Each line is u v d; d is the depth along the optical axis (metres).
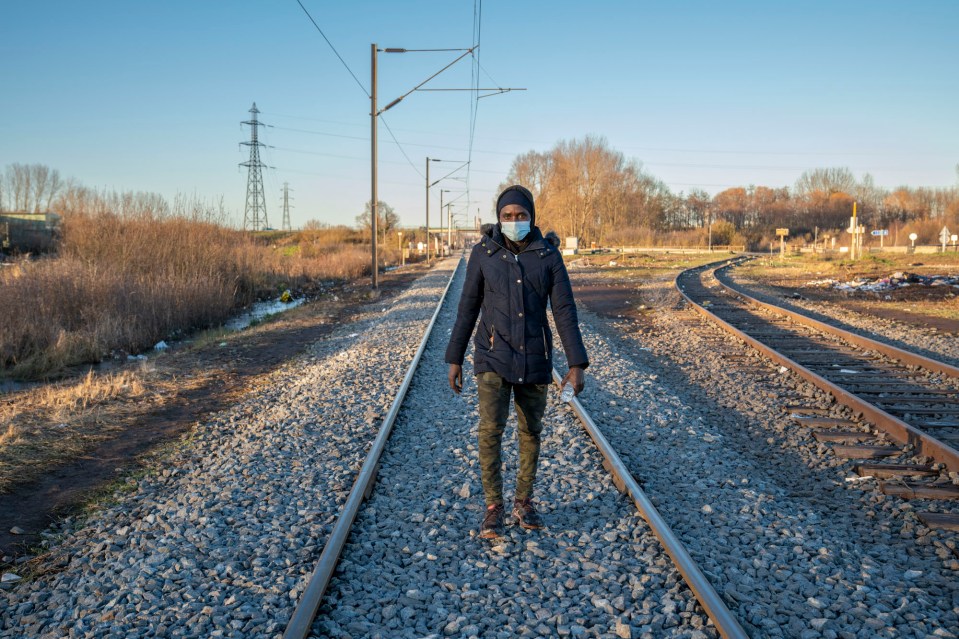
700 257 61.22
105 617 3.49
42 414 7.99
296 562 4.02
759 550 4.13
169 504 5.04
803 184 128.00
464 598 3.60
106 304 14.75
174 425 7.64
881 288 22.78
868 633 3.28
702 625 3.27
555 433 6.42
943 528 4.61
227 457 6.11
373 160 25.83
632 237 94.06
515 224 4.10
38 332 12.65
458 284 28.78
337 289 30.31
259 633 3.30
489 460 4.35
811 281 27.66
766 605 3.51
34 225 36.12
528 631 3.27
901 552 4.30
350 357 11.32
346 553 4.06
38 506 5.21
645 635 3.21
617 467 5.15
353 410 7.60
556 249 4.21
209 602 3.61
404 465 5.66
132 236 20.44
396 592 3.65
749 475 5.62
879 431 6.73
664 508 4.77
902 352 10.30
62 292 14.41
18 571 4.14
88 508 5.13
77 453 6.54
